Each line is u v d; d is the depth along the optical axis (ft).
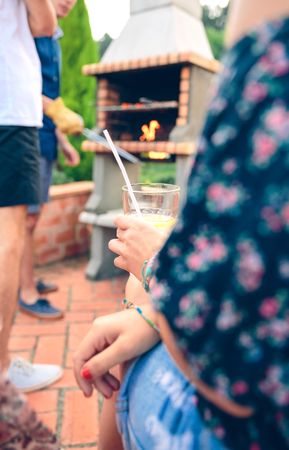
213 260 1.47
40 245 11.96
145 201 3.55
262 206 1.36
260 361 1.43
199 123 10.22
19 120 5.55
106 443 3.05
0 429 2.15
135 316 2.56
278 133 1.34
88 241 13.39
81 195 12.92
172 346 1.72
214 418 1.83
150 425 2.26
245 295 1.40
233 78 1.48
